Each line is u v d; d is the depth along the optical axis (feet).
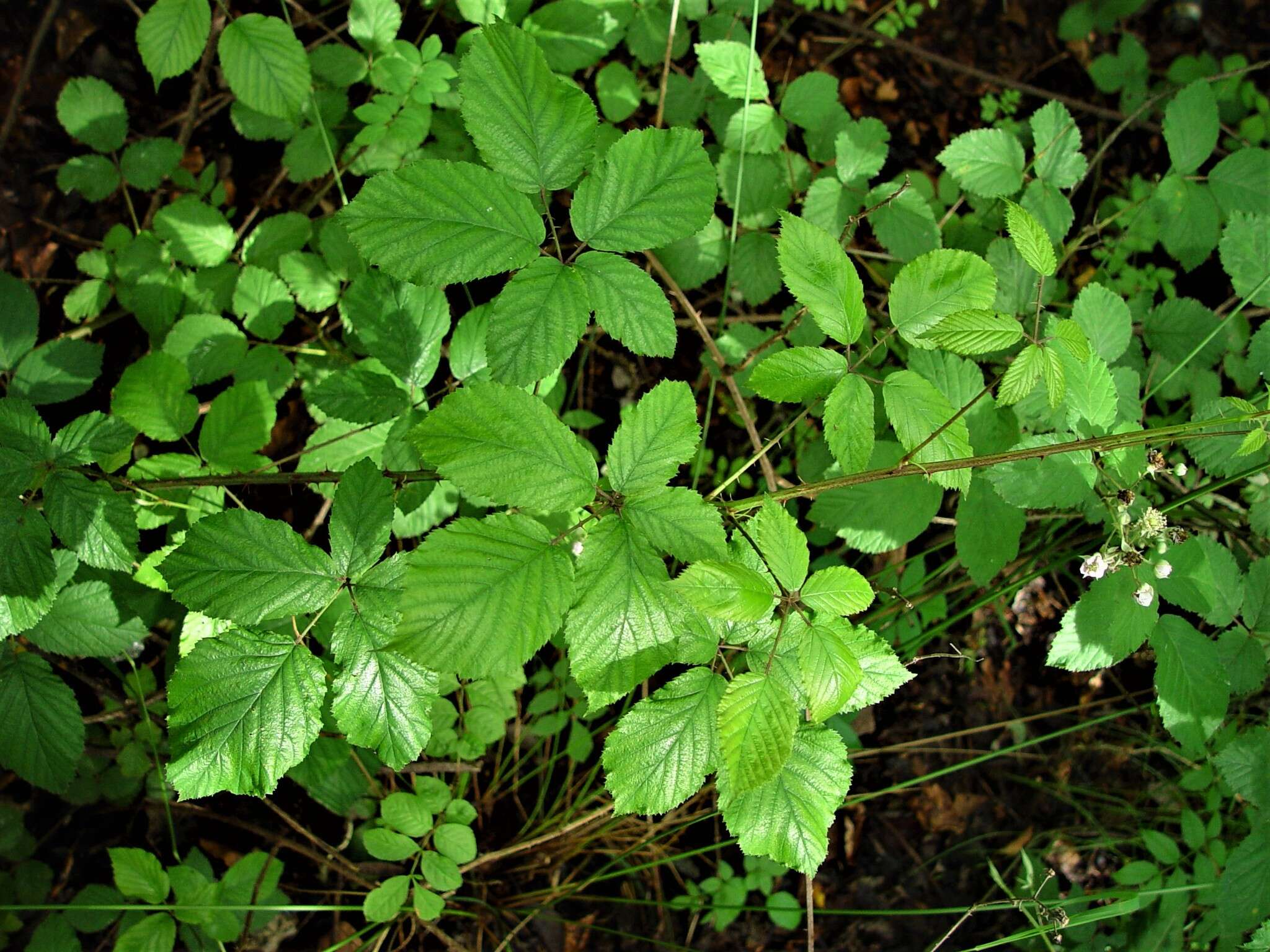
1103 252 2.86
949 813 2.90
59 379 2.07
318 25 2.68
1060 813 2.97
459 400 1.44
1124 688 2.99
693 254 2.38
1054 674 3.00
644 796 1.50
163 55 2.07
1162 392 2.53
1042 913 2.16
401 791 2.20
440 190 1.52
